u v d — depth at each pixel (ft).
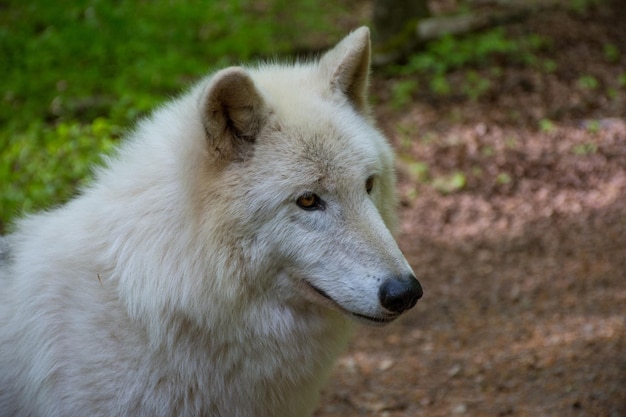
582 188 40.91
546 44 55.42
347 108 16.05
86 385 14.70
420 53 54.13
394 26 55.62
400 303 14.15
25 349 15.07
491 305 31.65
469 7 63.62
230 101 14.17
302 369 15.69
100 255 15.01
